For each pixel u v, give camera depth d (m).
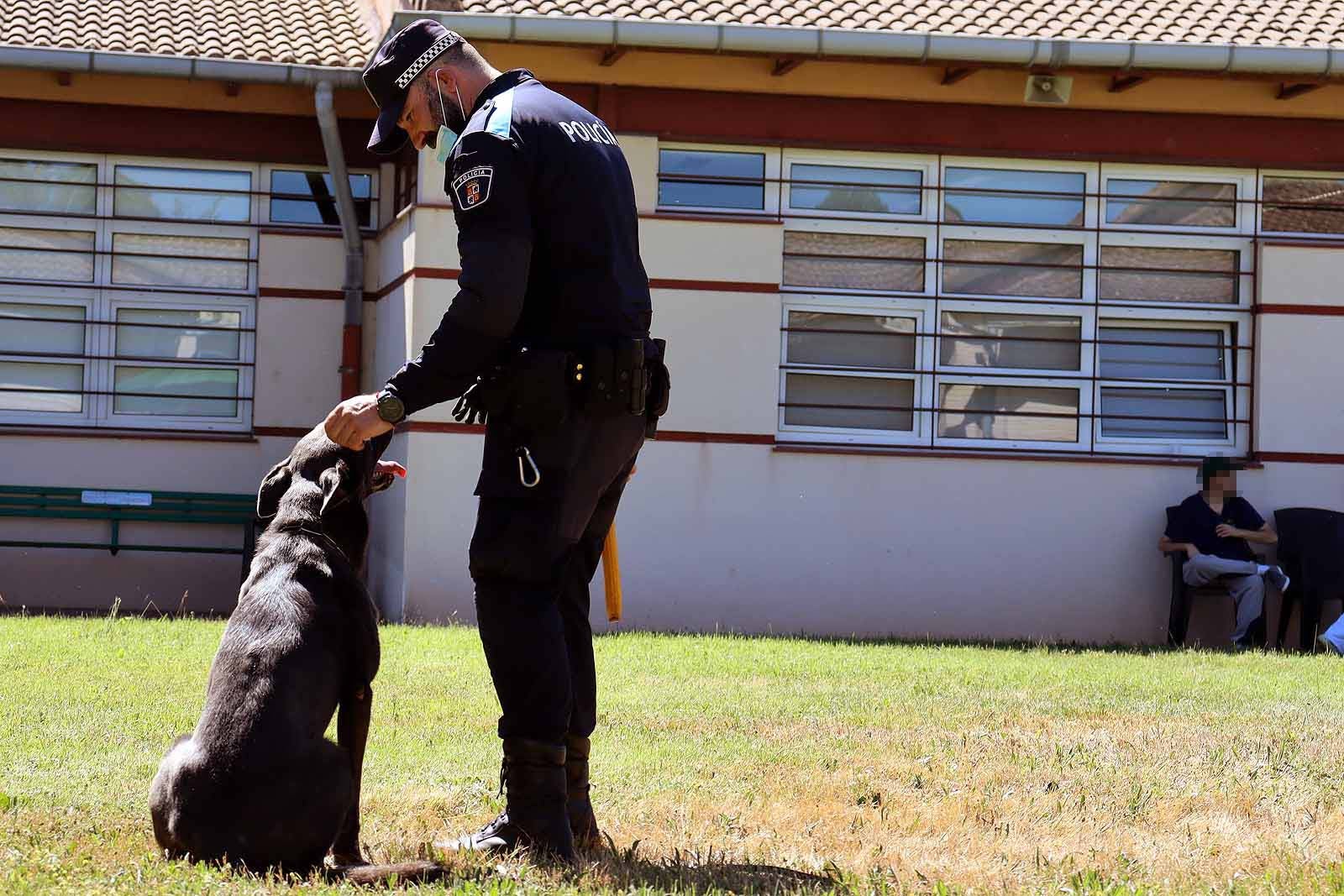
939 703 7.30
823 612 11.52
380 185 12.91
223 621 10.20
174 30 12.39
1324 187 12.25
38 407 12.59
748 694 7.48
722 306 11.50
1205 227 12.14
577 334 3.72
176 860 3.49
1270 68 11.23
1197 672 8.84
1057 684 8.12
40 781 4.91
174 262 12.79
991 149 11.88
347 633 3.84
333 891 3.28
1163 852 4.29
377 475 4.33
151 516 12.43
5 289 12.53
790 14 11.46
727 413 11.49
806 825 4.63
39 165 12.59
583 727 4.14
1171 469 11.78
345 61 12.17
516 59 11.17
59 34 11.97
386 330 12.36
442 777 5.21
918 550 11.62
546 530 3.72
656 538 11.40
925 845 4.38
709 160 11.70
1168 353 12.16
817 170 11.84
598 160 3.77
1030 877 3.94
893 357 11.94
